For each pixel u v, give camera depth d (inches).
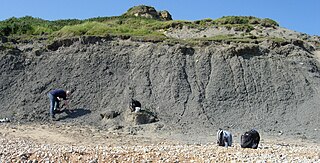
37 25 1699.1
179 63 1236.5
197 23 1849.2
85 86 1133.7
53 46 1315.2
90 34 1419.8
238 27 1705.2
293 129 957.8
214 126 962.7
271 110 1069.1
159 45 1316.4
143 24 1893.5
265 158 530.3
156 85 1149.7
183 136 861.2
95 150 564.1
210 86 1154.0
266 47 1369.3
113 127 925.2
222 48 1307.8
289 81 1208.8
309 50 1477.6
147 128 928.3
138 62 1246.9
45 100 1067.3
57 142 731.4
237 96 1120.8
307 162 509.7
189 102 1077.1
